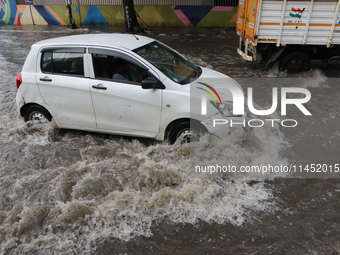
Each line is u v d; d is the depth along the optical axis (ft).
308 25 26.14
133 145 16.31
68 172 13.91
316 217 11.19
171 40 47.16
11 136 17.34
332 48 28.02
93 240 10.34
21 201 12.26
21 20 64.59
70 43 15.85
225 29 57.52
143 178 13.42
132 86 14.87
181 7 58.95
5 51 39.27
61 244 10.19
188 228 10.80
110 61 15.19
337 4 25.32
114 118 15.64
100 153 15.57
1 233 10.63
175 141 15.34
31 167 14.57
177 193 12.38
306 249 9.82
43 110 17.06
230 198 12.23
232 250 9.87
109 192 12.67
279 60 28.94
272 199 12.20
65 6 62.03
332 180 13.24
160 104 14.57
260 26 26.43
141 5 59.26
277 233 10.50
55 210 11.55
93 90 15.34
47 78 16.12
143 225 10.96
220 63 33.81
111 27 61.05
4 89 25.34
